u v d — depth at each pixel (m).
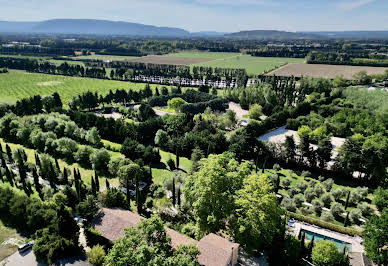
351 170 83.25
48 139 92.00
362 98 150.38
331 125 118.81
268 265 49.94
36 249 47.25
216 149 100.38
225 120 126.88
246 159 98.00
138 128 109.88
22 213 54.84
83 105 156.50
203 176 51.72
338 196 72.62
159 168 88.69
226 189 52.41
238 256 51.59
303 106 141.62
